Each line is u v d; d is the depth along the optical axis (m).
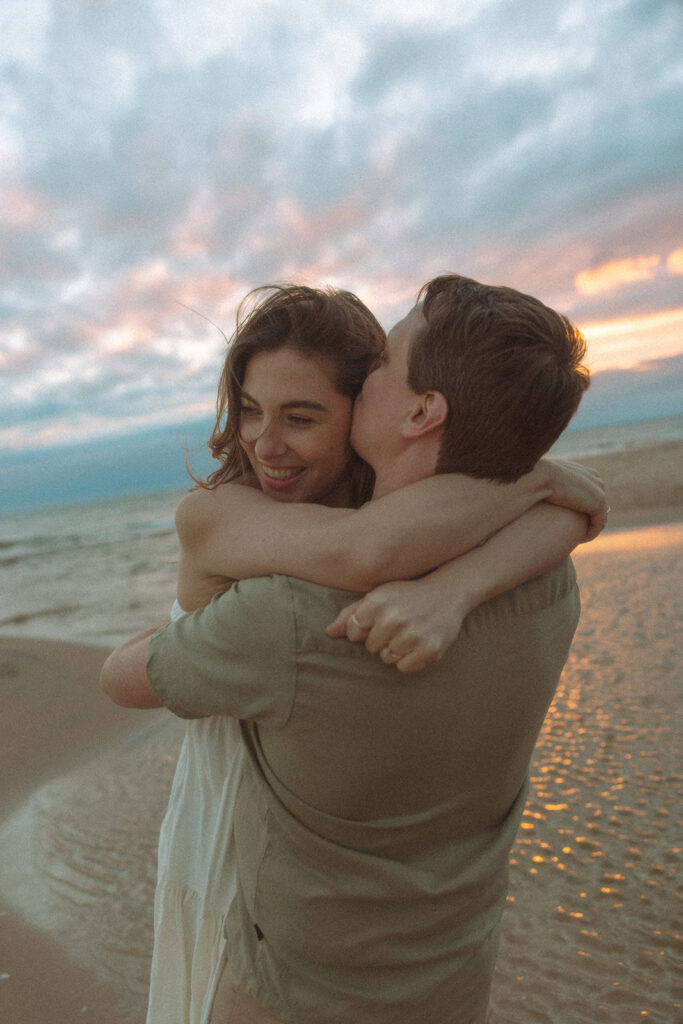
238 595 0.99
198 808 1.29
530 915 2.78
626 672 4.97
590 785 3.61
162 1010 1.29
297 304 1.06
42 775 4.49
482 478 0.98
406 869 1.01
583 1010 2.33
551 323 0.96
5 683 5.93
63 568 18.05
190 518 1.10
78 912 3.08
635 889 2.85
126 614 10.57
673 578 7.41
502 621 1.00
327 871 1.02
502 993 2.42
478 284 0.99
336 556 0.93
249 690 0.98
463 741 0.99
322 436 1.08
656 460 23.30
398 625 0.86
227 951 1.17
